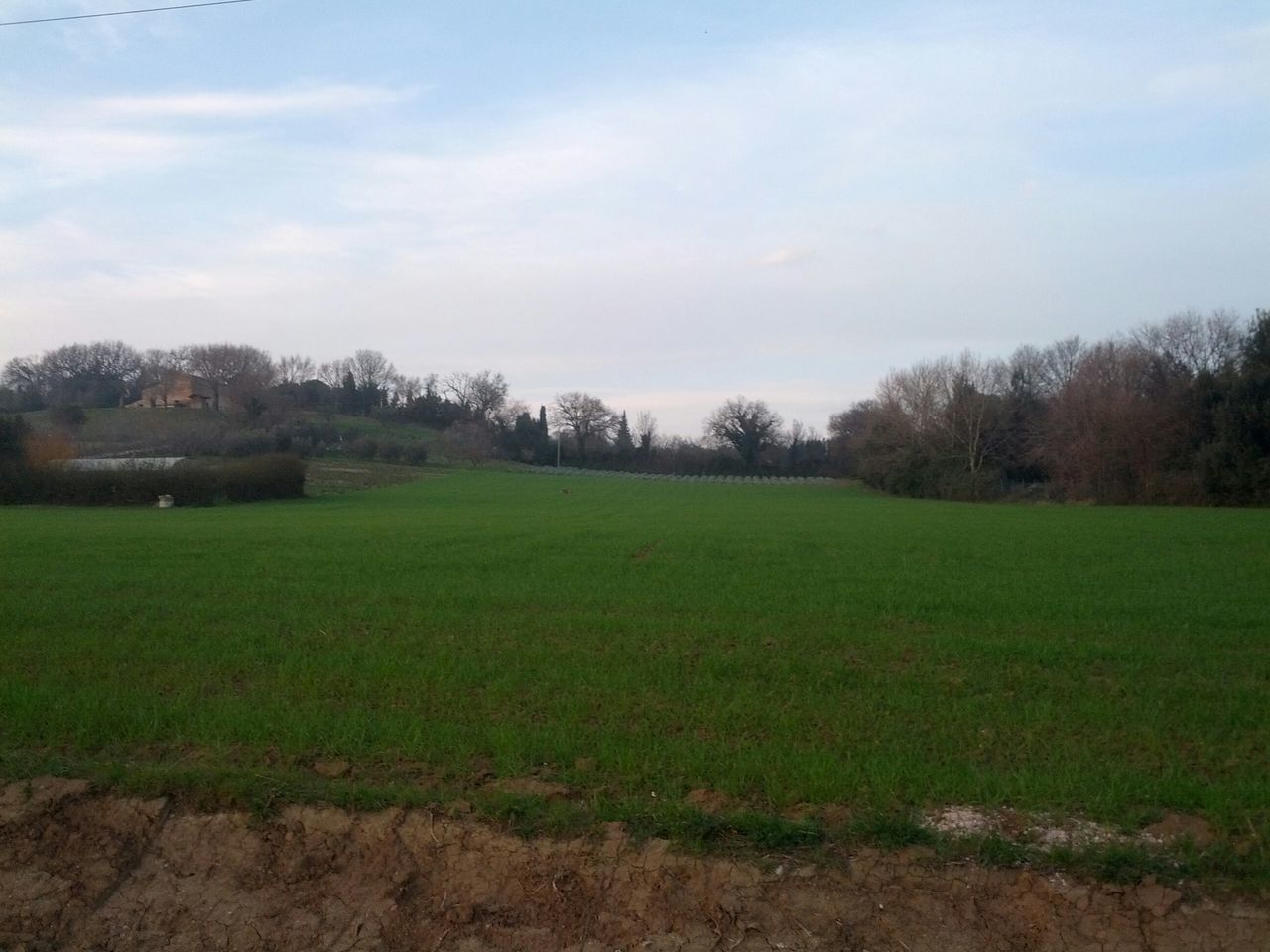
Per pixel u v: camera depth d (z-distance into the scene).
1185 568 22.25
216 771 7.10
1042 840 6.24
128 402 134.38
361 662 11.50
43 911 5.93
